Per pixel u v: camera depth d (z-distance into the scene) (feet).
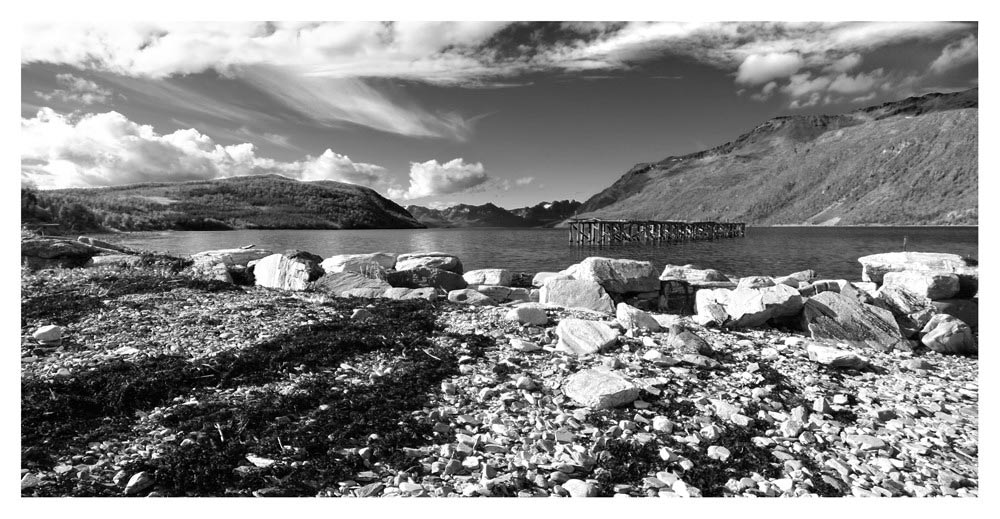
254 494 17.83
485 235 392.06
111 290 42.29
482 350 32.07
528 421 23.79
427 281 54.39
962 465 21.90
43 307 36.45
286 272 50.96
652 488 19.65
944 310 43.75
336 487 18.61
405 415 23.84
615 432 23.16
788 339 36.78
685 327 36.11
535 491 18.79
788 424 24.32
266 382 26.12
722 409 25.57
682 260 163.53
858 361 32.68
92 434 20.63
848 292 45.14
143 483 17.84
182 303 39.52
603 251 197.57
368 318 37.73
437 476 19.48
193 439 20.59
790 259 166.71
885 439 23.88
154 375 25.20
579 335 33.76
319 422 22.56
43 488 17.38
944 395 29.37
